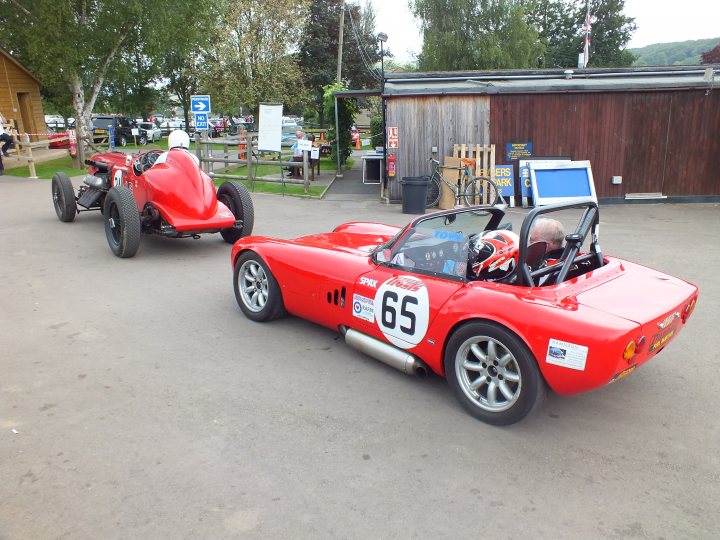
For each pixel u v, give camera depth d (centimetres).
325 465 312
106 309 564
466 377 365
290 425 353
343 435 343
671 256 808
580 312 318
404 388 405
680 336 506
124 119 3123
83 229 941
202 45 2133
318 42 3862
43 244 835
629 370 329
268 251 500
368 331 424
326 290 451
